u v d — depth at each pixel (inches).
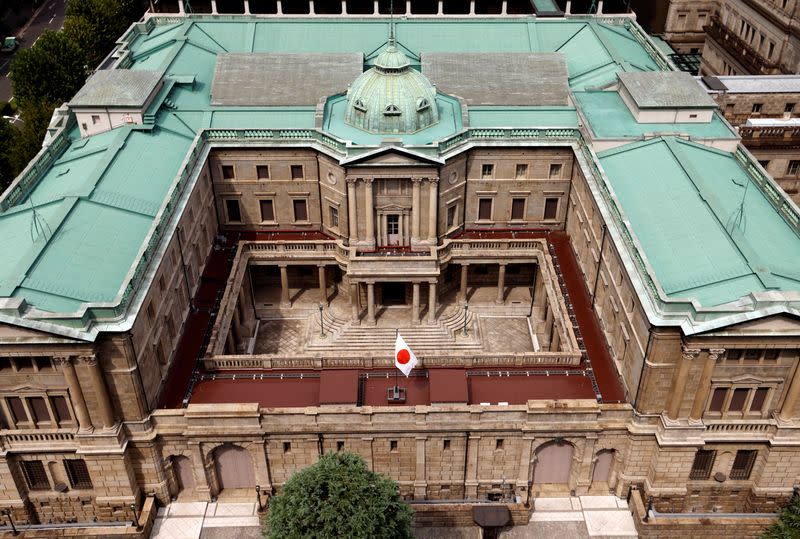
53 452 2308.1
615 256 2524.6
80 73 4424.2
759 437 2295.8
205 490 2503.7
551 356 2564.0
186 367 2568.9
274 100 3329.2
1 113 4881.9
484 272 3489.2
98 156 2800.2
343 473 2151.8
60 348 2081.7
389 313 3304.6
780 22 4040.4
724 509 2502.5
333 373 2486.5
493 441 2409.0
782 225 2492.6
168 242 2463.1
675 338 2143.2
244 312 3193.9
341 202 3105.3
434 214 3056.1
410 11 4522.6
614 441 2410.2
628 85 3093.0
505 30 3821.4
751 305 2063.2
